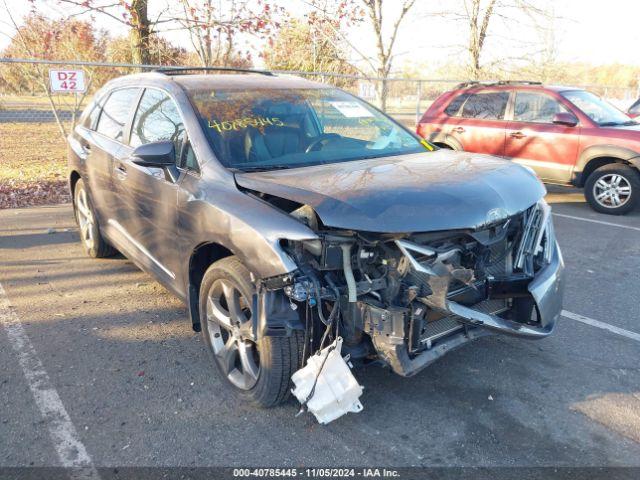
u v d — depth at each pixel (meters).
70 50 12.18
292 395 3.40
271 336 3.09
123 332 4.43
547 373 3.87
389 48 14.95
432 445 3.12
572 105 8.88
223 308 3.59
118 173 4.71
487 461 3.00
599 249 6.76
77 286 5.36
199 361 4.00
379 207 2.99
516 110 9.52
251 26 10.35
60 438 3.17
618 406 3.49
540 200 3.85
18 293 5.18
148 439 3.16
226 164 3.68
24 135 16.61
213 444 3.13
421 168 3.63
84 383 3.71
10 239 6.87
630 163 8.29
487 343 4.28
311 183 3.27
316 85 4.92
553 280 3.53
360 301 3.06
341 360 3.05
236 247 3.24
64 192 9.38
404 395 3.59
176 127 4.08
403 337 2.98
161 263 4.26
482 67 16.14
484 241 3.18
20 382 3.72
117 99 5.21
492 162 3.89
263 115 4.16
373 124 4.66
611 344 4.29
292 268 2.98
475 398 3.57
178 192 3.80
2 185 9.58
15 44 11.60
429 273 2.96
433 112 10.65
